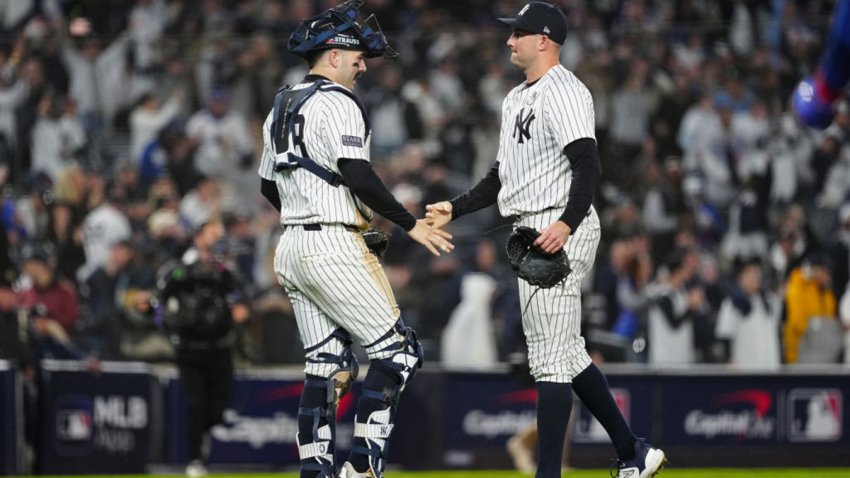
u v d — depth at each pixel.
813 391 45.25
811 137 48.94
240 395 42.06
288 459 42.41
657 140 48.62
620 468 20.89
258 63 47.09
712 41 50.16
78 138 44.62
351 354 20.47
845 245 47.00
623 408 43.78
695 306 45.53
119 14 49.19
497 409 43.16
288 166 19.67
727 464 44.41
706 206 48.12
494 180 21.78
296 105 19.66
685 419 44.22
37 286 41.22
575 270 20.27
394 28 55.19
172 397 42.19
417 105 48.06
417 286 45.44
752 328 45.69
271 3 52.66
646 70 49.12
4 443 38.44
